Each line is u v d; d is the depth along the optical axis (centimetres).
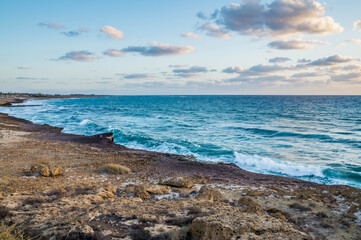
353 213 1004
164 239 589
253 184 1539
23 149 2170
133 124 5022
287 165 2112
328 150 2752
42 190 1100
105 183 1368
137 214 768
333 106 12531
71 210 794
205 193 1130
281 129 4328
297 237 628
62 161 1855
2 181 1160
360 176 1847
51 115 6862
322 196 1242
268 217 735
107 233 612
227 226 607
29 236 574
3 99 16350
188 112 8719
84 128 4306
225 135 3747
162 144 2961
